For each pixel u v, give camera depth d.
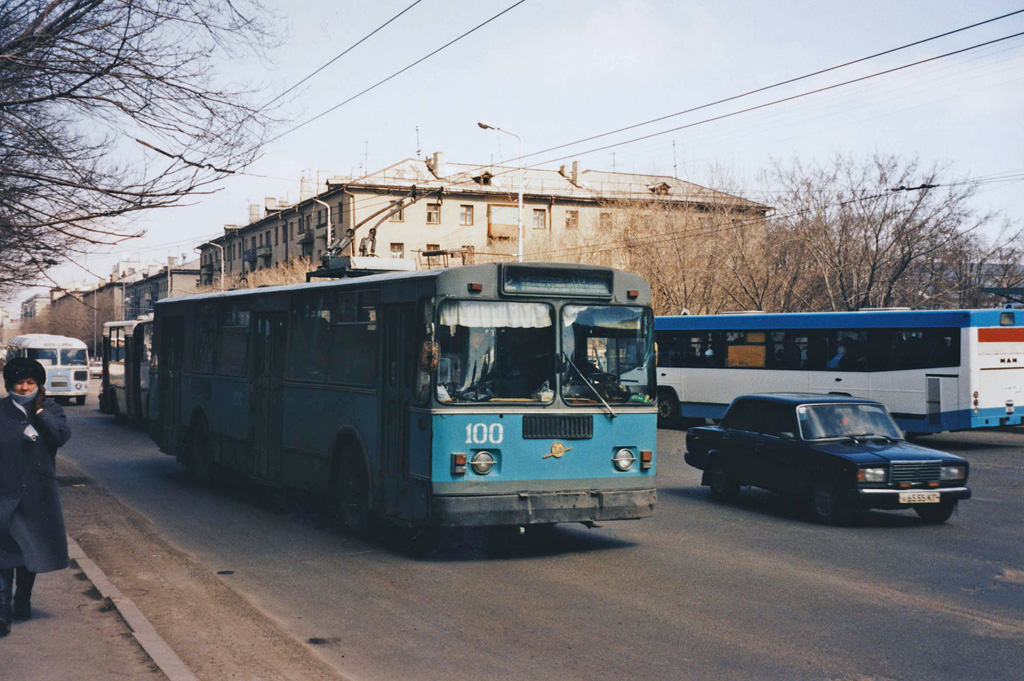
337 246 23.23
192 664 5.89
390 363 9.60
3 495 5.93
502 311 8.98
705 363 25.12
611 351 9.44
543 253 46.09
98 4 7.50
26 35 7.13
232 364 13.82
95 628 6.29
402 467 9.21
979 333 19.78
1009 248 37.62
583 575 8.49
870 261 36.22
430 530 10.28
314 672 5.74
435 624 6.85
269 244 78.38
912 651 6.20
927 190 35.62
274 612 7.21
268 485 12.48
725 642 6.40
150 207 7.91
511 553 9.52
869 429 12.19
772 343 23.44
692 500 13.44
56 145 7.82
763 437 12.57
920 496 11.01
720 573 8.59
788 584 8.15
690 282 40.16
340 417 10.64
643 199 44.09
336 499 10.83
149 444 21.66
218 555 9.41
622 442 9.34
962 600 7.61
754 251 39.41
